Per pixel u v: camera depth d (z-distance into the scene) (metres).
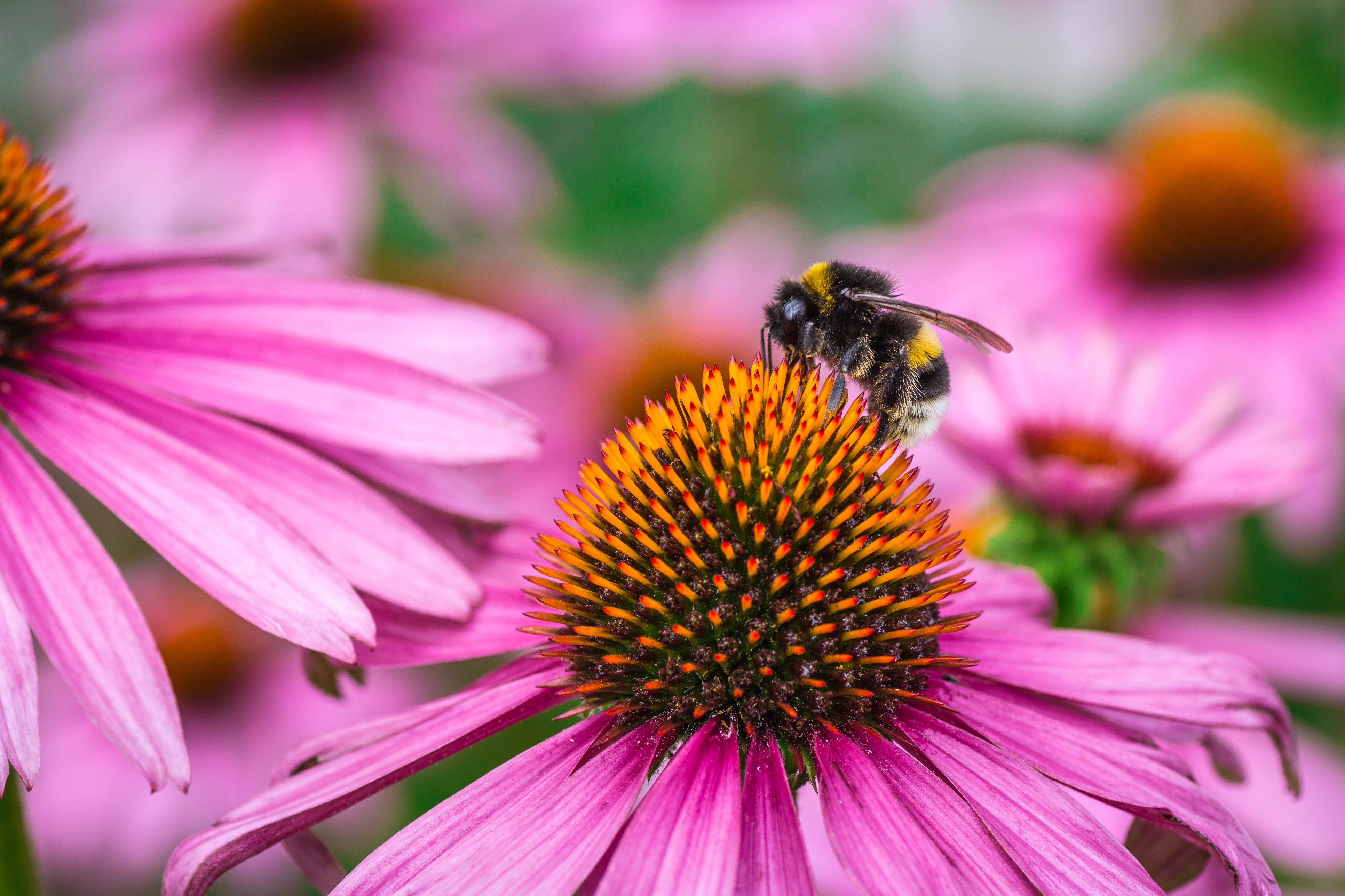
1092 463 0.34
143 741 0.28
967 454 0.34
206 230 0.44
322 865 0.28
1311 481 0.37
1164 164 0.42
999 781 0.28
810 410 0.29
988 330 0.31
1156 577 0.34
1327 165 0.43
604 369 0.42
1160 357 0.40
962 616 0.29
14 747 0.27
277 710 0.41
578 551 0.29
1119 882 0.27
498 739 0.37
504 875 0.27
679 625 0.28
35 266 0.30
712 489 0.29
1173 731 0.29
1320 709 0.38
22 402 0.30
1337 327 0.40
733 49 0.44
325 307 0.31
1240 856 0.27
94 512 0.42
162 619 0.41
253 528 0.29
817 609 0.28
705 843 0.27
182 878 0.27
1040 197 0.43
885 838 0.27
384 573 0.29
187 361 0.30
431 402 0.30
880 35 0.45
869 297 0.31
